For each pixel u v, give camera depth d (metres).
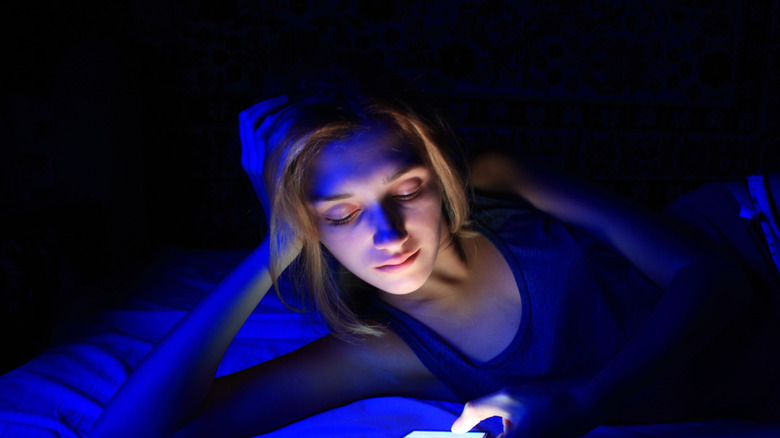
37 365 1.13
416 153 0.77
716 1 2.65
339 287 0.92
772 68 2.71
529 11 2.56
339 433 0.90
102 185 2.02
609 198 0.90
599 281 0.91
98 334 1.27
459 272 0.89
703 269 0.82
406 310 0.91
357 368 0.94
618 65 2.64
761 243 0.97
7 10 2.10
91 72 2.03
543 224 0.93
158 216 2.44
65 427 0.96
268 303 1.47
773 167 2.76
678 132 2.71
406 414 0.93
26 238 2.14
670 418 0.94
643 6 2.62
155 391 0.84
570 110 2.64
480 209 0.93
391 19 2.50
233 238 2.50
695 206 1.06
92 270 1.96
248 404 0.88
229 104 2.45
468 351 0.89
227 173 2.47
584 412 0.76
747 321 0.93
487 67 2.57
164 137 2.43
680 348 0.78
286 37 2.46
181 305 1.49
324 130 0.74
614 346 0.89
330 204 0.76
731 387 0.94
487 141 2.60
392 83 0.80
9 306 2.09
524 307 0.87
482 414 0.78
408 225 0.77
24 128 2.37
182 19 2.40
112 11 2.35
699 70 2.70
